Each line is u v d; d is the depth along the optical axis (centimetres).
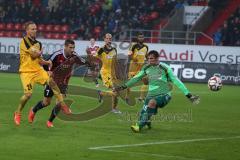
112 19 8369
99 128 2994
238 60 6888
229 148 2525
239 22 7775
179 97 4962
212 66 6962
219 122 3422
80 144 2502
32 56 2892
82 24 8394
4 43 7569
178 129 3061
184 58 7075
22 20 8644
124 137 2725
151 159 2209
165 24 8262
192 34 8100
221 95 5344
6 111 3578
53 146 2438
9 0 8819
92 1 8650
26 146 2419
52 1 8700
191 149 2462
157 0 8550
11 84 5712
